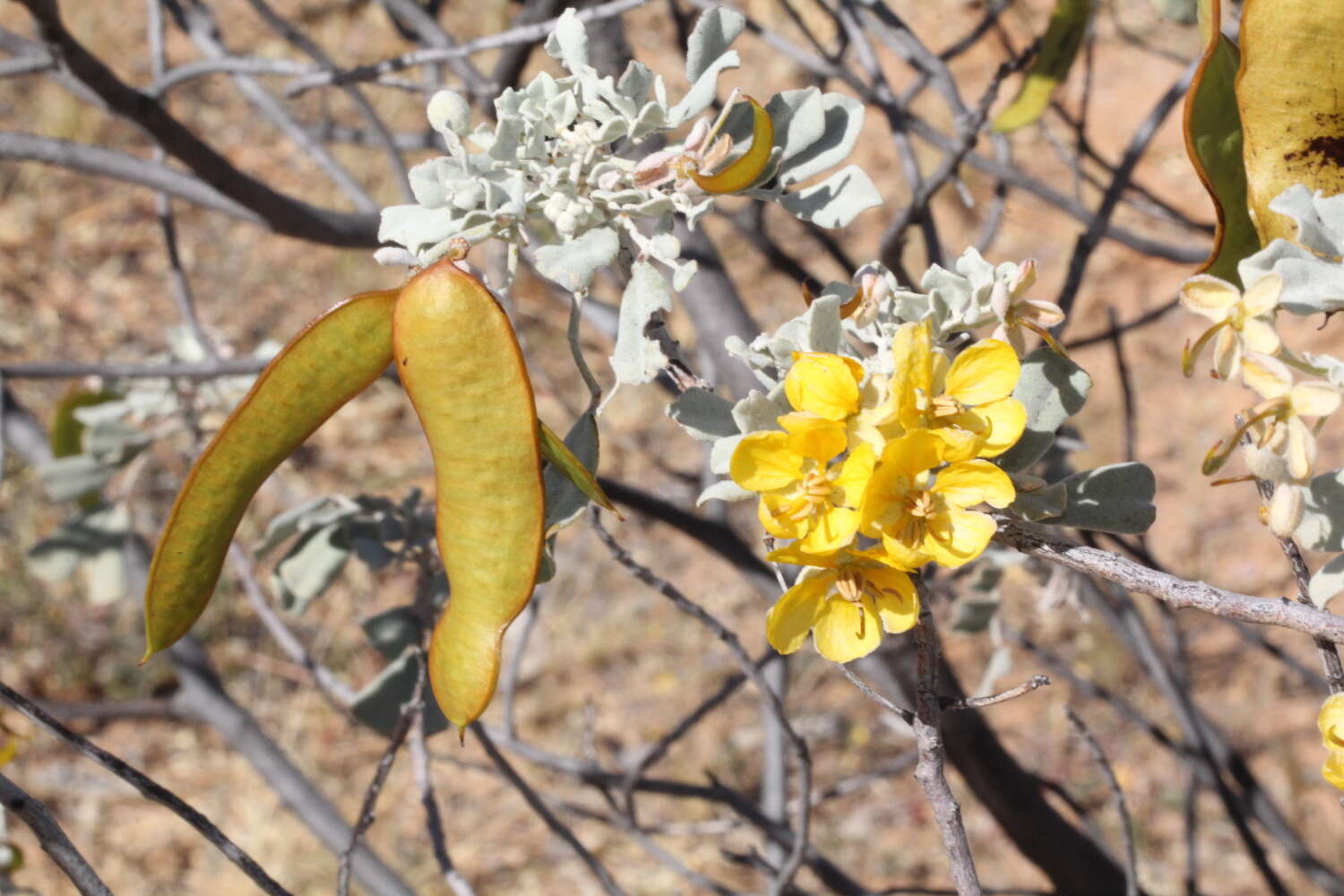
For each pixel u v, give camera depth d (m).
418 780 0.45
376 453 1.65
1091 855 0.63
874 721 1.48
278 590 0.45
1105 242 1.88
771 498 0.26
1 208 1.90
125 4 2.14
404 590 1.52
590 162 0.29
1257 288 0.27
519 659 0.60
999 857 1.34
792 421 0.26
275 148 1.93
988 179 1.70
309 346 0.26
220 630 1.47
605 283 0.89
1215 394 1.76
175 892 1.25
